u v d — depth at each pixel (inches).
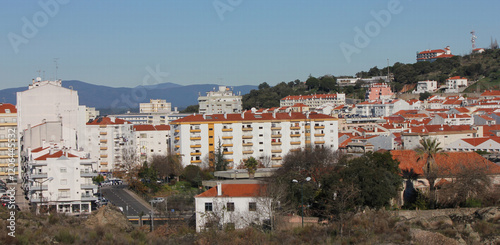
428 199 4121.6
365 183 3745.1
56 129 6127.0
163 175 6486.2
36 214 3412.9
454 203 3969.0
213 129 7239.2
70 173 4817.9
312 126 7470.5
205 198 3673.7
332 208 3597.4
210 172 6407.5
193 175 6323.8
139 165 6609.3
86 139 7578.7
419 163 4537.4
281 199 3782.0
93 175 4862.2
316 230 3218.5
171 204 4694.9
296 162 5339.6
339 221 3257.9
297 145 7450.8
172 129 7657.5
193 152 7199.8
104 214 3496.6
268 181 4089.6
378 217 3378.4
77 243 2662.4
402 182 4244.6
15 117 6702.8
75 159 4827.8
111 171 7613.2
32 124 6530.5
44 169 4793.3
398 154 4709.6
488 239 2952.8
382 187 3764.8
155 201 4869.6
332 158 5693.9
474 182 4003.4
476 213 3501.5
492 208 3464.6
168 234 3341.5
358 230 3127.5
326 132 7485.2
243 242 2962.6
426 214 3629.4
